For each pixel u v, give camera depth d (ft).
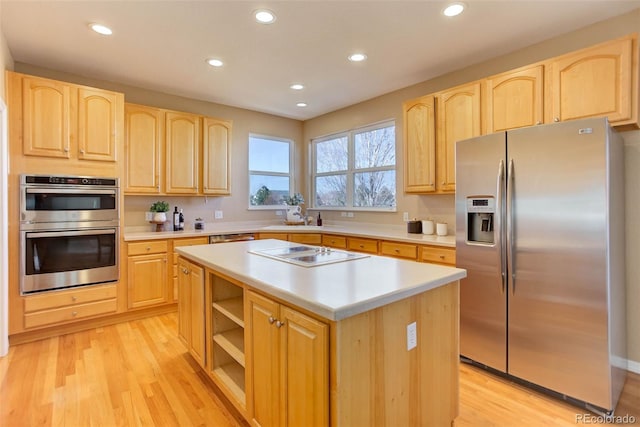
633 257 7.82
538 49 9.39
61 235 9.88
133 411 6.47
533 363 7.08
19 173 9.24
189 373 7.87
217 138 14.12
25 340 9.55
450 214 11.73
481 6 7.61
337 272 5.66
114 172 10.90
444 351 5.52
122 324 11.02
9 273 9.12
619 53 7.08
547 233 6.82
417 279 5.15
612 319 6.36
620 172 7.33
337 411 3.99
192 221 14.64
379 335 4.44
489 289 7.77
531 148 7.04
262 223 16.78
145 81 12.25
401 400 4.78
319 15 7.93
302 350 4.43
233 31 8.67
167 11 7.75
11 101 9.14
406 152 11.64
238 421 6.23
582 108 7.55
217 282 7.26
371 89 13.23
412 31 8.71
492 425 6.07
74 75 11.54
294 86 12.84
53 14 7.83
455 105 10.16
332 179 16.97
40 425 6.02
